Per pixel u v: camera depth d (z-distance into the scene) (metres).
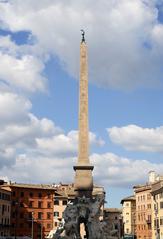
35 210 126.12
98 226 59.38
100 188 133.75
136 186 148.75
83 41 67.44
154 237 122.69
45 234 125.94
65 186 146.62
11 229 120.00
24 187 125.31
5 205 116.88
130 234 135.00
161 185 116.19
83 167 62.25
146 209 132.25
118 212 163.88
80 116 64.38
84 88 65.44
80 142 63.31
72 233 59.12
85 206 59.91
